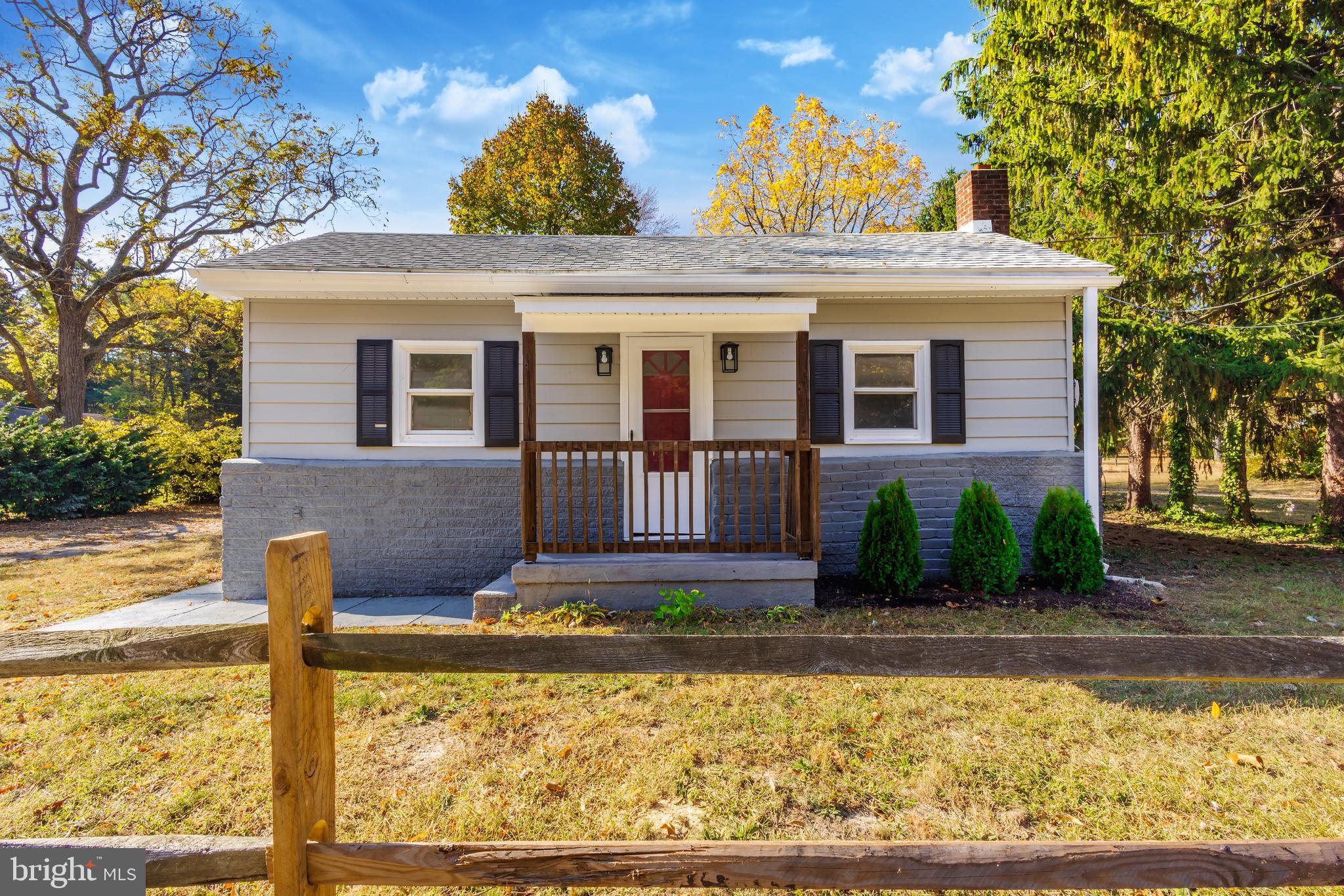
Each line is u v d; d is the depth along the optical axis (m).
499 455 7.41
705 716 3.79
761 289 7.03
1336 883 1.52
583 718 3.78
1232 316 11.40
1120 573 7.82
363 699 4.00
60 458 13.80
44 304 19.94
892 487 6.51
